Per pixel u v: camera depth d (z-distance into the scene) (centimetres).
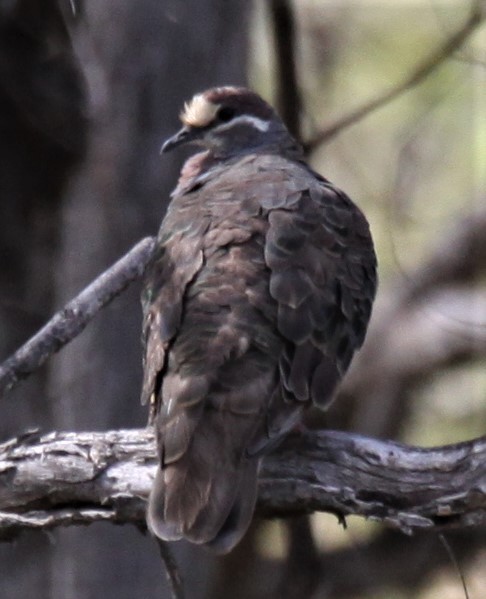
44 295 1459
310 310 916
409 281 1662
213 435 866
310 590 1554
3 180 1443
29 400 1432
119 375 1338
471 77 1856
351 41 1909
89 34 1314
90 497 927
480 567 1730
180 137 1156
